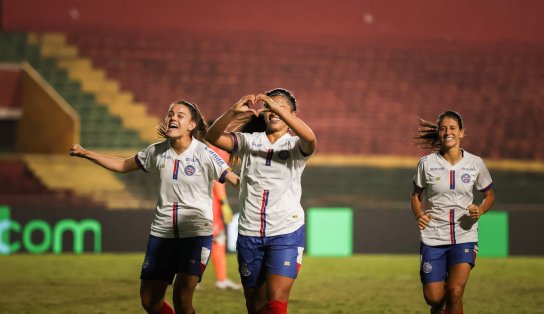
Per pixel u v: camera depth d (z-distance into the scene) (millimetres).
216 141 20422
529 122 88812
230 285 36875
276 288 19906
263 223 20250
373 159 76500
